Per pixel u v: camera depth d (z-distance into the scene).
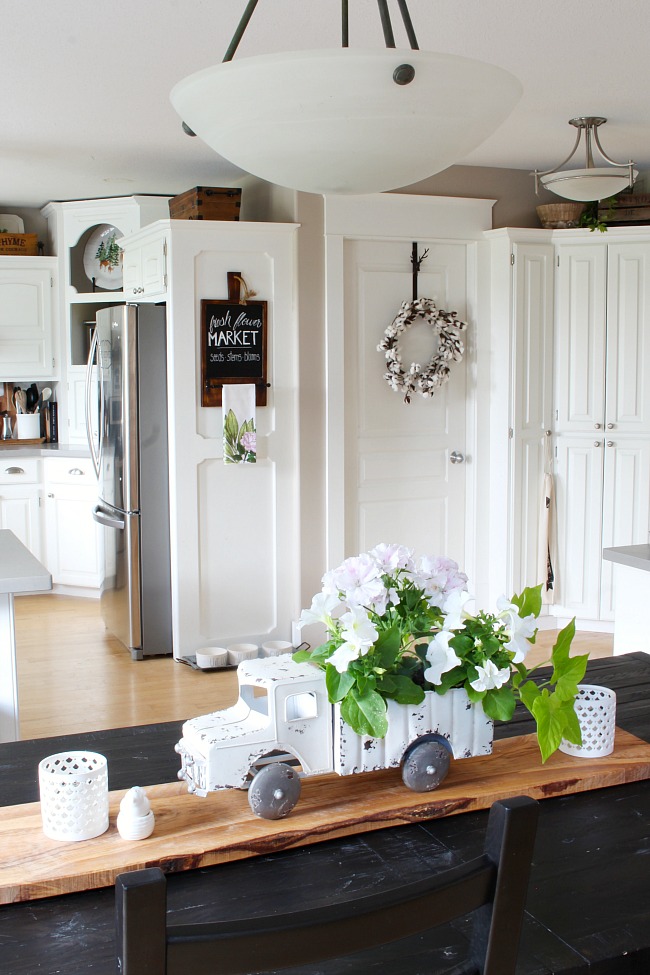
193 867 1.27
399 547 1.53
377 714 1.39
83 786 1.30
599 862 1.30
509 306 4.91
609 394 4.98
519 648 1.45
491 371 5.07
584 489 5.06
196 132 1.32
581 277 4.95
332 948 0.81
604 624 5.12
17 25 2.82
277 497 4.74
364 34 2.93
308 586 4.83
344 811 1.39
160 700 4.12
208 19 2.79
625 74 3.35
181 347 4.48
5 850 1.28
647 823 1.42
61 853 1.27
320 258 4.68
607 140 4.40
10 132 4.15
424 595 1.52
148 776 1.58
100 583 5.31
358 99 1.15
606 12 2.74
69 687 4.32
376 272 4.84
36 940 1.12
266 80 1.14
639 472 4.97
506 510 5.04
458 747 1.49
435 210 4.88
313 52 1.11
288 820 1.36
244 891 1.22
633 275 4.89
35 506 6.06
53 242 6.24
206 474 4.61
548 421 5.07
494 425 5.07
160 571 4.74
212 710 3.98
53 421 6.54
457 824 1.41
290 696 1.47
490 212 5.02
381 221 4.76
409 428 5.00
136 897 0.74
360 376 4.86
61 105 3.72
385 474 4.97
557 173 4.08
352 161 1.26
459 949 1.10
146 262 4.73
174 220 4.39
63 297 6.19
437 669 1.44
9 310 6.10
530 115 3.92
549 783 1.49
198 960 0.77
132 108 3.77
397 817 1.39
